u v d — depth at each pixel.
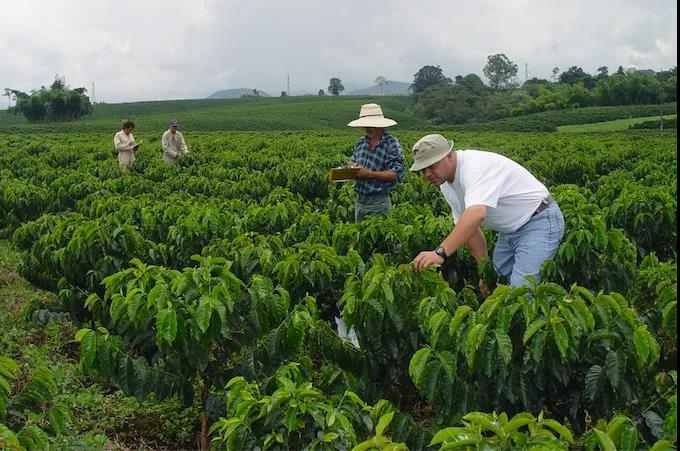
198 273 4.67
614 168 18.75
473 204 5.22
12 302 8.62
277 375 4.08
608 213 8.76
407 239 6.87
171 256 7.00
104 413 5.80
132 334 4.84
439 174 5.49
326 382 4.79
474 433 3.00
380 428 3.18
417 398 5.80
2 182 12.81
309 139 34.00
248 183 12.80
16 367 4.14
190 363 4.54
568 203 8.10
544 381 3.91
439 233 6.82
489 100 104.50
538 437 2.99
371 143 8.81
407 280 4.77
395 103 136.75
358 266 5.62
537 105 96.31
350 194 10.51
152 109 124.44
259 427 3.83
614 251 5.97
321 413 3.64
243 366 4.77
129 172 16.36
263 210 8.03
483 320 3.88
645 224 8.40
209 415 4.96
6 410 4.20
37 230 8.12
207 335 4.48
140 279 4.86
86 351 4.41
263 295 4.74
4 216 12.30
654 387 4.30
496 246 6.03
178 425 5.71
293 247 6.30
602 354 3.92
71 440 5.07
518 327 3.96
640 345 3.67
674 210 8.34
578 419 4.19
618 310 3.85
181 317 4.44
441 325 4.06
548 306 3.78
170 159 18.42
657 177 12.73
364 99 143.25
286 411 3.70
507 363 3.74
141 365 4.59
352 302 4.64
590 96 95.75
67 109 93.81
